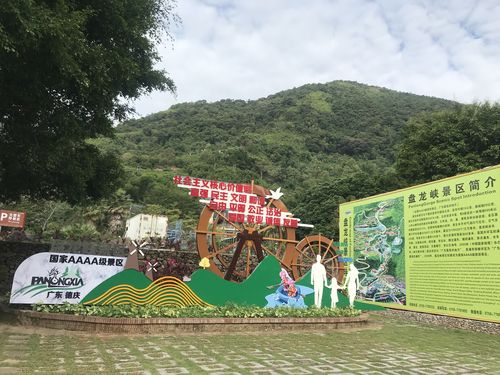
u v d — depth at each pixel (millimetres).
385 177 22953
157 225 28984
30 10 5684
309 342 7020
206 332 7449
